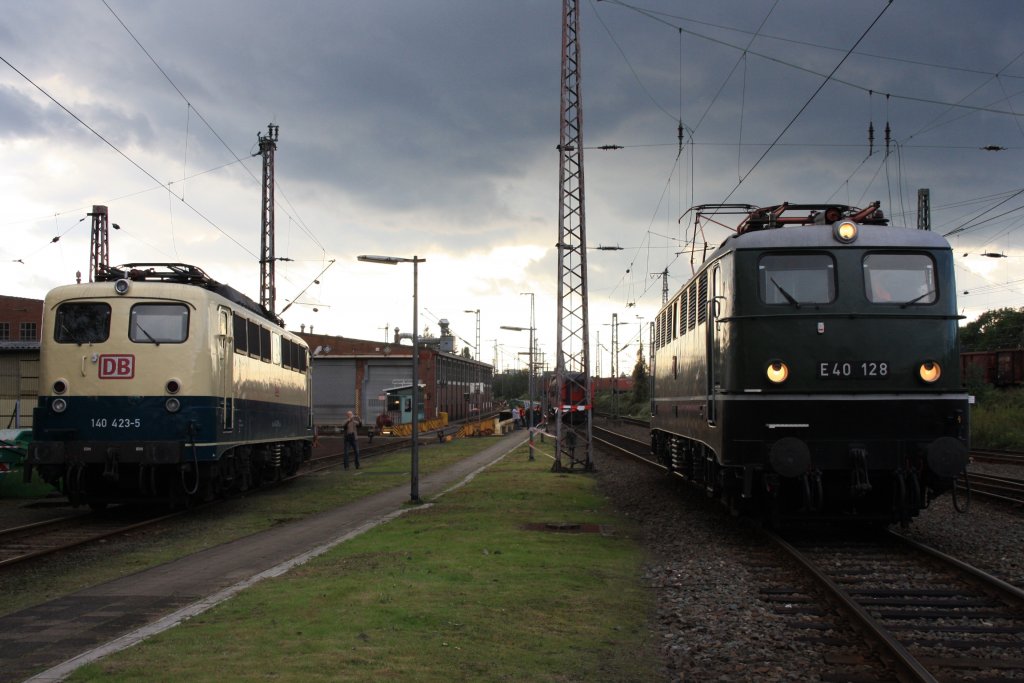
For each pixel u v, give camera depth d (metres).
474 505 17.20
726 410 11.95
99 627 8.30
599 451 36.91
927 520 14.40
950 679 6.42
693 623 8.15
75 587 10.53
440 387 76.88
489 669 6.48
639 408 86.19
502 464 29.39
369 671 6.25
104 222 45.84
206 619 7.89
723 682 6.46
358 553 11.69
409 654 6.72
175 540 14.48
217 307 17.30
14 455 21.00
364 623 7.59
